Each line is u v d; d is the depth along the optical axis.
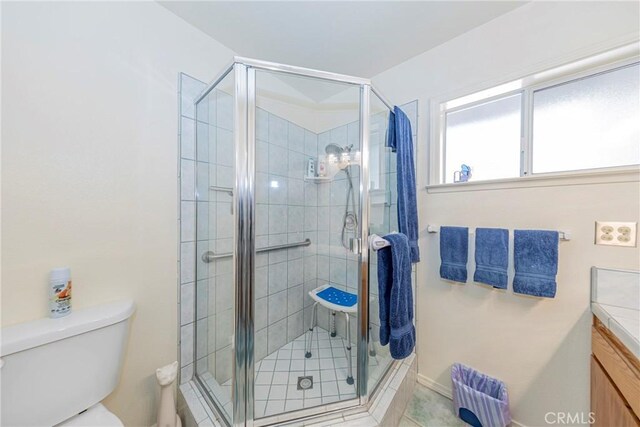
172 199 1.22
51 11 0.86
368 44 1.46
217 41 1.41
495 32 1.27
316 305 1.73
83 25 0.94
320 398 1.17
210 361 1.25
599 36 1.01
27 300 0.82
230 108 1.11
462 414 1.26
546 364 1.14
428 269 1.53
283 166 1.53
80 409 0.84
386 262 1.17
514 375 1.23
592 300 1.02
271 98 1.41
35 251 0.84
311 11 1.20
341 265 1.57
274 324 1.51
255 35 1.37
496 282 1.20
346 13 1.22
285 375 1.36
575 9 1.06
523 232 1.14
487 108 1.42
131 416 1.08
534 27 1.16
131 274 1.08
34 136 0.83
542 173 1.23
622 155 1.05
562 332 1.10
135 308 1.05
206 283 1.29
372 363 1.27
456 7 1.19
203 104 1.27
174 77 1.22
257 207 1.35
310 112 1.69
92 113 0.96
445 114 1.56
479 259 1.27
